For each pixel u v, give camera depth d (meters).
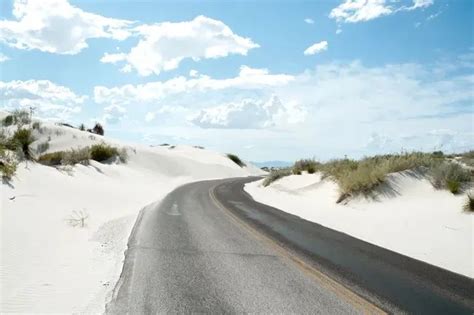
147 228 12.58
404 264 8.59
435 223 12.19
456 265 8.54
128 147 55.72
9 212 10.21
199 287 6.87
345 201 18.45
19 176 14.51
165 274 7.60
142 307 5.91
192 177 54.81
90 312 5.68
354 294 6.64
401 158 19.33
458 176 15.75
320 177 25.80
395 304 6.23
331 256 9.27
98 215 13.85
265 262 8.66
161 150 69.31
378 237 11.59
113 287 6.78
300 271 7.97
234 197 25.33
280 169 35.56
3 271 6.76
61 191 15.40
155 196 24.44
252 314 5.72
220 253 9.41
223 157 84.81
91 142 54.38
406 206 15.23
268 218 15.66
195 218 15.20
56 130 54.44
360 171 18.84
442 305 6.23
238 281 7.25
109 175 31.27
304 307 6.03
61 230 10.36
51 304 5.86
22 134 18.95
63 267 7.61
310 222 14.74
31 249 8.20
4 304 5.65
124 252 9.30
